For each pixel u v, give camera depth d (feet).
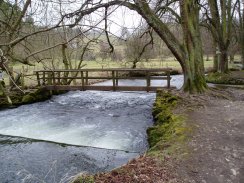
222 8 63.93
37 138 27.43
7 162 21.67
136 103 42.60
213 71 73.05
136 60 49.11
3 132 29.71
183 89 35.09
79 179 13.70
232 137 18.81
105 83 66.90
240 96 35.24
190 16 33.91
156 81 68.74
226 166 14.75
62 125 31.83
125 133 27.86
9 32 11.34
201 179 13.43
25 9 12.67
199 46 34.73
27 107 41.65
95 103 43.78
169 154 16.38
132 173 13.96
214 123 22.02
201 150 16.81
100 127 30.50
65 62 50.62
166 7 39.55
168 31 33.86
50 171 19.66
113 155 22.44
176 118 23.90
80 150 23.84
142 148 23.58
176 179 13.39
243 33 80.79
